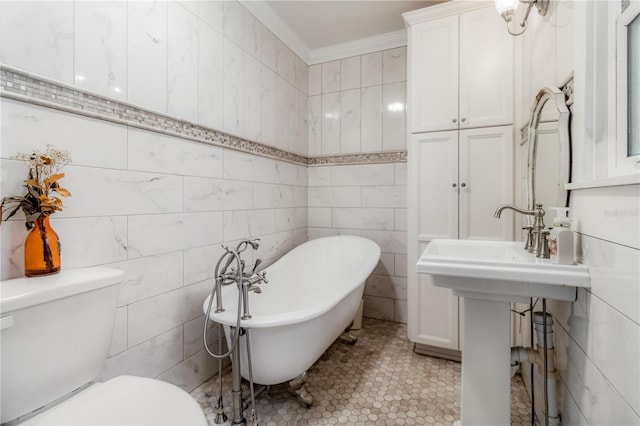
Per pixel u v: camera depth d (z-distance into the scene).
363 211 2.77
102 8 1.23
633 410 0.65
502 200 1.92
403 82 2.62
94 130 1.20
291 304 2.18
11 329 0.81
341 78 2.84
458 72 2.01
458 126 2.01
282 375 1.42
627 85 0.79
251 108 2.15
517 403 1.54
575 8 0.97
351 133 2.81
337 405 1.54
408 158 2.15
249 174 2.13
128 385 0.96
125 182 1.32
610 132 0.85
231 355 1.34
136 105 1.36
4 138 0.96
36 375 0.86
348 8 2.28
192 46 1.65
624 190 0.70
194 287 1.66
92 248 1.19
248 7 2.10
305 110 2.92
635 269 0.65
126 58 1.32
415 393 1.64
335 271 2.48
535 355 1.17
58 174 1.02
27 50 1.01
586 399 0.89
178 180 1.57
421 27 2.10
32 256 0.98
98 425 0.80
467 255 1.32
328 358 2.02
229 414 1.45
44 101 1.04
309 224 2.96
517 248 1.37
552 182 1.22
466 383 1.14
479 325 1.12
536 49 1.53
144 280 1.40
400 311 2.64
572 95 1.04
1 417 0.81
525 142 1.74
